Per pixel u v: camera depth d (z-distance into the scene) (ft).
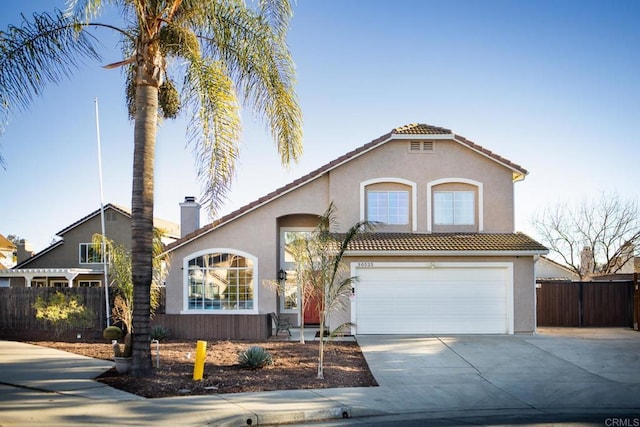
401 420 30.40
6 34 36.50
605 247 122.11
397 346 54.34
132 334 39.19
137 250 38.42
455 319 63.46
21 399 32.35
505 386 38.50
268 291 67.00
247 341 58.75
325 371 42.22
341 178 67.51
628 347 54.08
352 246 62.08
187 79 41.75
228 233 67.82
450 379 40.47
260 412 30.01
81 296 63.67
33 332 64.54
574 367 44.80
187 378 38.22
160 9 39.68
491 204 67.36
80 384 36.32
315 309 72.43
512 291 63.26
